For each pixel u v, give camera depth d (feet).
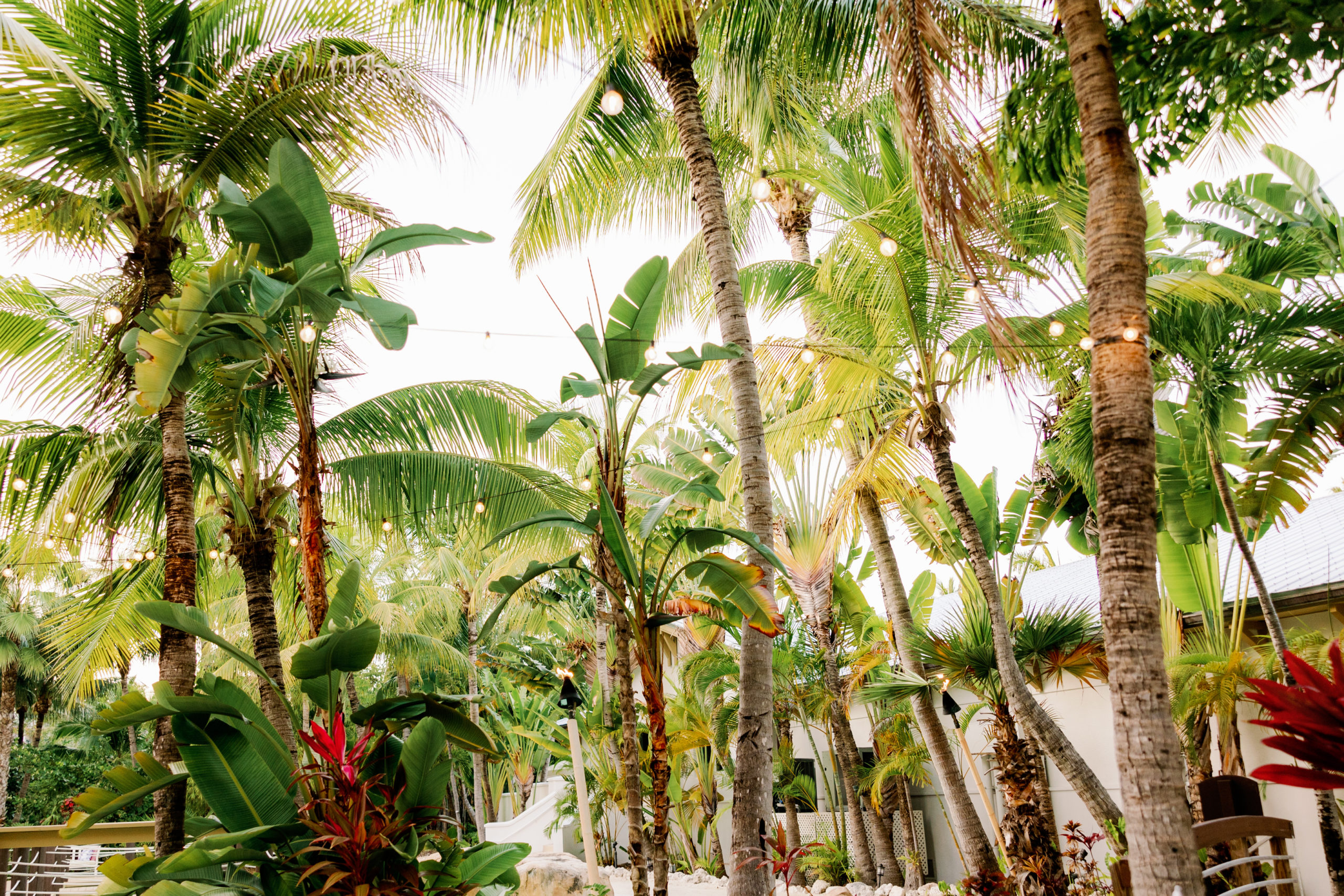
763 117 29.89
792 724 52.47
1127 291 12.75
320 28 26.32
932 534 35.86
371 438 31.53
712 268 24.89
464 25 23.12
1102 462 12.46
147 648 35.58
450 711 22.84
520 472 33.06
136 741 100.63
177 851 20.93
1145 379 12.47
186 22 24.09
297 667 19.43
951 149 13.82
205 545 39.68
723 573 20.77
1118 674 11.76
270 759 20.18
